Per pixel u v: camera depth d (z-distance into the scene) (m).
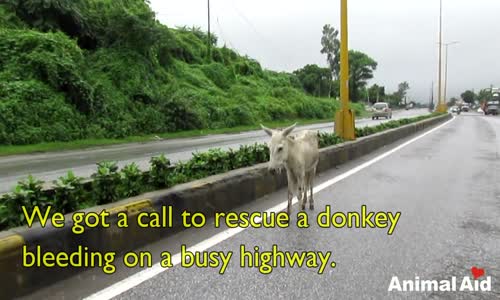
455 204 7.13
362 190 8.26
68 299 3.68
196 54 52.78
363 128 16.50
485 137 21.56
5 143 19.12
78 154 16.83
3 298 3.56
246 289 3.98
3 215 4.03
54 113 22.08
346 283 4.12
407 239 5.38
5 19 26.36
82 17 30.97
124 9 32.75
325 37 98.38
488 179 9.45
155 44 35.62
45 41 24.70
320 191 8.16
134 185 5.27
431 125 32.06
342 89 13.96
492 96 71.06
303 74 95.56
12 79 22.47
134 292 3.87
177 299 3.75
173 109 30.05
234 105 40.28
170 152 16.91
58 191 4.48
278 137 5.94
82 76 26.42
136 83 30.50
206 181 6.17
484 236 5.48
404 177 9.72
